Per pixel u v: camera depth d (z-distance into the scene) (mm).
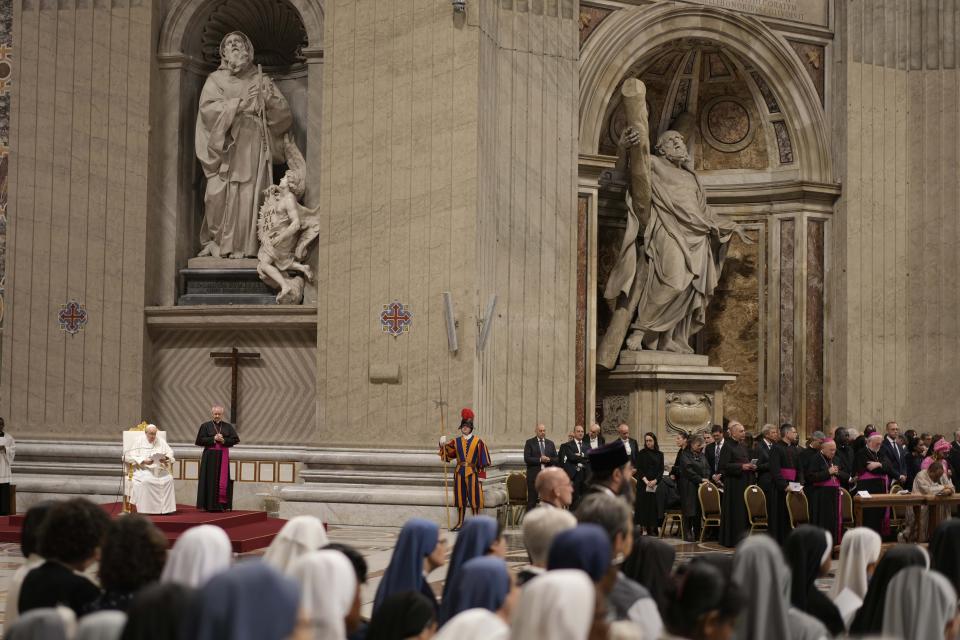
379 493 14914
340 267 15570
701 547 14016
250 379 16234
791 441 13977
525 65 16359
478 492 14375
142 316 16141
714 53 18266
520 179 16250
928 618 4770
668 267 17578
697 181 18094
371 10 15641
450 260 15188
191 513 14281
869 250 18391
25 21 16453
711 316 18922
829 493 13578
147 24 16281
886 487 14406
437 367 15141
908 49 18734
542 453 15094
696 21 17672
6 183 16828
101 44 16344
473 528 5383
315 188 16391
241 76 16547
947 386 18406
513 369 16062
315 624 3830
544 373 16250
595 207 17016
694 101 18859
